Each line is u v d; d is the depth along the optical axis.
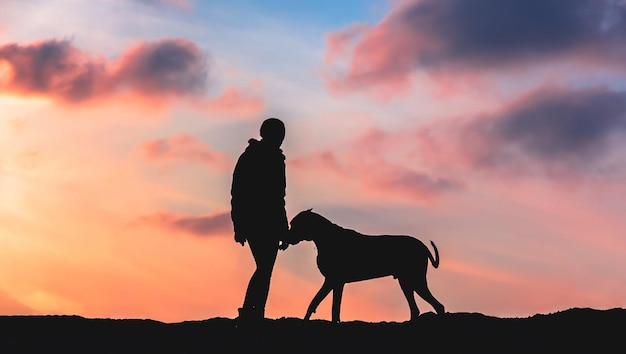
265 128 10.61
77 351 9.56
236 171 10.48
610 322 10.56
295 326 10.70
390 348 9.55
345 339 9.97
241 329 10.30
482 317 11.08
